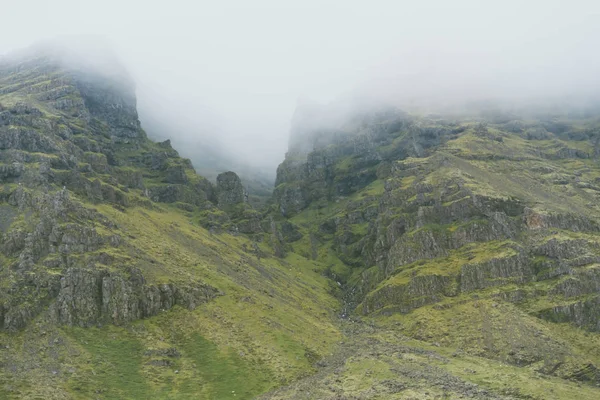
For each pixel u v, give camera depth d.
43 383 174.62
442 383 193.12
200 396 187.88
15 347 191.75
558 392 194.25
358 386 191.88
